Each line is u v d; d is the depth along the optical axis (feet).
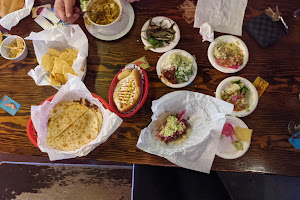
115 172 6.55
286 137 4.34
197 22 4.59
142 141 4.03
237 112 4.33
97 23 4.54
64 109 4.37
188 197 4.88
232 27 4.61
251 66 4.54
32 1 4.66
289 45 4.58
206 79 4.51
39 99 4.64
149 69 4.56
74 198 6.45
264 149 4.31
